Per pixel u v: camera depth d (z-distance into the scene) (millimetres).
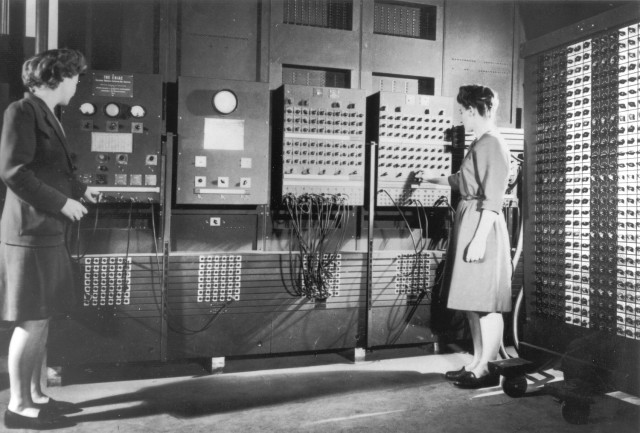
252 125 3168
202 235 3391
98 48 3195
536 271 3123
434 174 3533
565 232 2912
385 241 3803
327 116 3322
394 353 3596
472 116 2895
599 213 2715
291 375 3084
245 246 3480
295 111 3273
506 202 3764
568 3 3812
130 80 2959
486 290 2777
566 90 2887
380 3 3848
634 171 2520
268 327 3170
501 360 2822
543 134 3047
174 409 2520
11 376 2256
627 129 2547
